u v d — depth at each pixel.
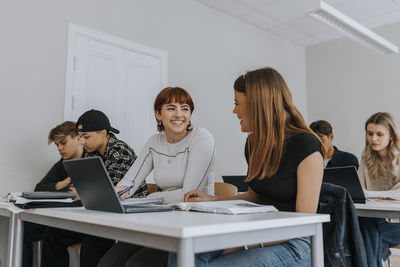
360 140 4.78
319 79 5.28
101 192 1.05
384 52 4.18
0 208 1.49
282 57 5.11
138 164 1.90
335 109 5.06
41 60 2.91
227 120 4.29
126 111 3.41
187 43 3.97
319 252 1.02
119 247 1.42
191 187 1.67
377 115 2.56
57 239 1.87
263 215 1.00
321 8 3.19
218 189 2.16
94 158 0.99
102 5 3.31
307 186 1.18
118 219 0.86
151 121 3.59
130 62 3.48
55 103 2.96
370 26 4.70
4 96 2.70
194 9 4.08
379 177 2.56
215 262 0.97
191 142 1.78
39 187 2.30
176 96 1.80
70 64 3.06
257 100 1.29
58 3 3.04
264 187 1.30
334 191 1.22
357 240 1.16
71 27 3.09
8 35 2.76
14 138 2.72
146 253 1.24
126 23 3.46
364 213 1.68
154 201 1.45
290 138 1.25
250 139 1.37
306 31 4.92
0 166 2.64
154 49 3.65
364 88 4.80
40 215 1.24
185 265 0.71
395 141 2.49
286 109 1.31
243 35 4.61
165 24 3.78
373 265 1.46
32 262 2.09
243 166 4.39
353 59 4.95
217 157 4.12
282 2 4.12
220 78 4.27
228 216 0.96
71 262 2.03
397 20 4.53
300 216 0.97
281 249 1.09
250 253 1.03
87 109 3.15
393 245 1.79
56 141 2.32
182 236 0.70
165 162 1.82
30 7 2.88
